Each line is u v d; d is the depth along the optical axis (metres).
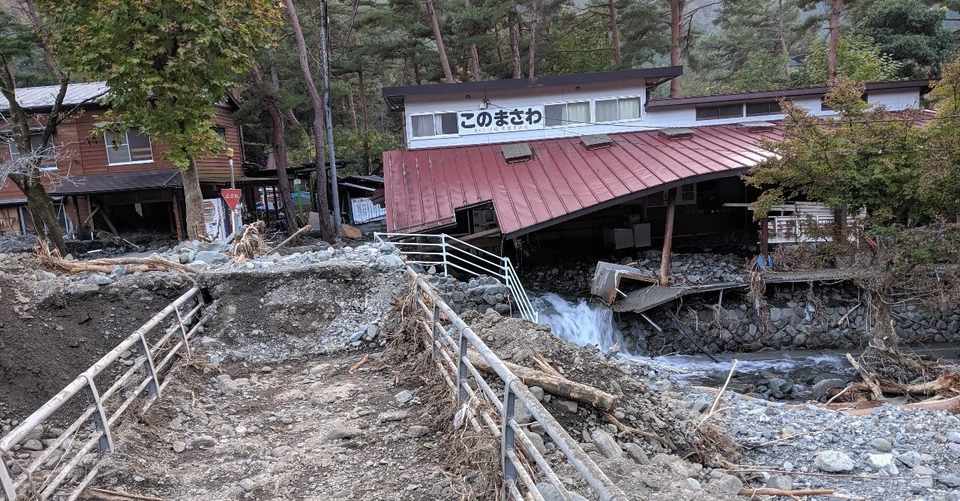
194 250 12.05
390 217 16.42
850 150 12.22
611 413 6.02
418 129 21.16
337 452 5.18
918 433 7.48
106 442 4.70
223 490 4.55
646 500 4.43
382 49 34.66
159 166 24.89
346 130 41.69
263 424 5.95
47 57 19.33
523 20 40.09
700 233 21.06
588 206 15.60
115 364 7.07
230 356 7.85
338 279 9.42
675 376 13.23
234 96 28.12
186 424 5.86
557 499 3.98
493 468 4.20
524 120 21.17
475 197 16.91
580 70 37.53
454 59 36.69
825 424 7.72
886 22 31.52
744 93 21.19
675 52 31.58
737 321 15.80
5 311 7.27
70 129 24.39
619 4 36.69
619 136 20.64
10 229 25.64
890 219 12.95
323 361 7.93
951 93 13.10
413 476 4.62
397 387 6.77
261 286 9.15
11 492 3.57
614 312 15.90
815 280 15.28
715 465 6.19
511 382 3.70
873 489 5.77
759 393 12.48
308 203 38.94
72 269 9.42
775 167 13.31
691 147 18.44
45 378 6.42
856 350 15.34
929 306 13.17
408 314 8.33
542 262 20.45
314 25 33.31
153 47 13.39
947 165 11.02
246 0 14.48
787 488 5.75
